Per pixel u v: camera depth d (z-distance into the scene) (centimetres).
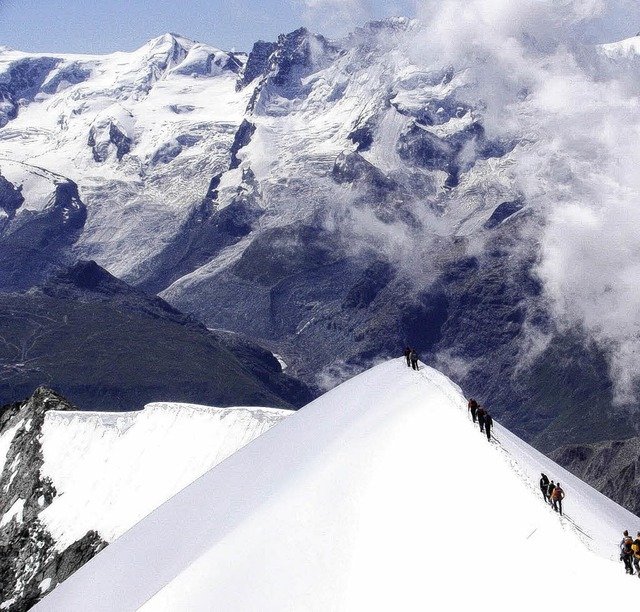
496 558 5012
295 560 5659
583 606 4472
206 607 5478
